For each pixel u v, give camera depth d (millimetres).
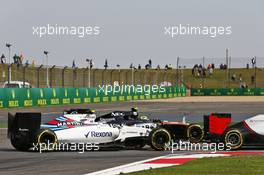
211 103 118625
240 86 193000
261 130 35188
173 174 23422
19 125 34781
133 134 36188
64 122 36062
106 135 35562
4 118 70375
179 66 163750
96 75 129375
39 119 34562
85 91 111500
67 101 105188
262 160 27766
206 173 23625
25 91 92500
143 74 145875
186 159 29250
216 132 37406
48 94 99125
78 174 24094
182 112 85562
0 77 126375
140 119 38562
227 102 124438
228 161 27422
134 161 29234
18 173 24500
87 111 46312
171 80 160375
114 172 24500
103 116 40406
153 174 23453
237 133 35281
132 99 131500
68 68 112438
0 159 30141
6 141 43344
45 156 31750
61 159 30156
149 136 35406
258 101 130125
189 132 38094
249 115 79375
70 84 124500
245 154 31375
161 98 145750
